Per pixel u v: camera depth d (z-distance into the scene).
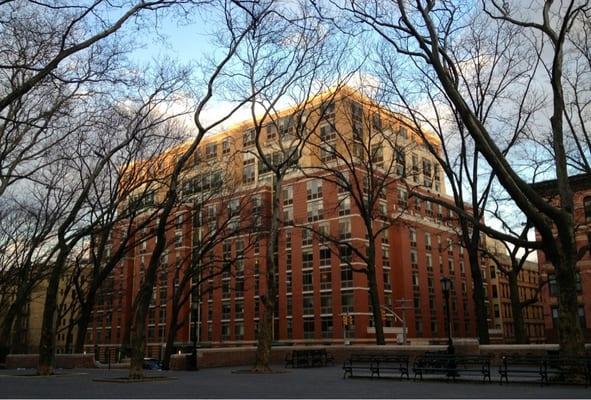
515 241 18.41
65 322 95.00
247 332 73.31
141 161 36.22
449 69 27.08
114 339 86.94
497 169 16.89
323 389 16.25
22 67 15.02
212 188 40.12
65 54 15.09
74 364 34.88
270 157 57.00
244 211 46.06
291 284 70.50
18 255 39.00
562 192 18.31
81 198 24.50
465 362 18.98
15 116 22.16
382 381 19.52
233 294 76.00
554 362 17.11
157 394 14.84
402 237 71.00
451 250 80.31
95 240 41.12
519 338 31.50
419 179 67.69
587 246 23.47
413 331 69.81
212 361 30.03
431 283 74.50
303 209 69.94
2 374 25.75
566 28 19.02
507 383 17.50
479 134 17.05
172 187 21.86
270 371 24.44
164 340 80.81
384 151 63.62
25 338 84.75
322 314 66.69
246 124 63.41
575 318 17.00
